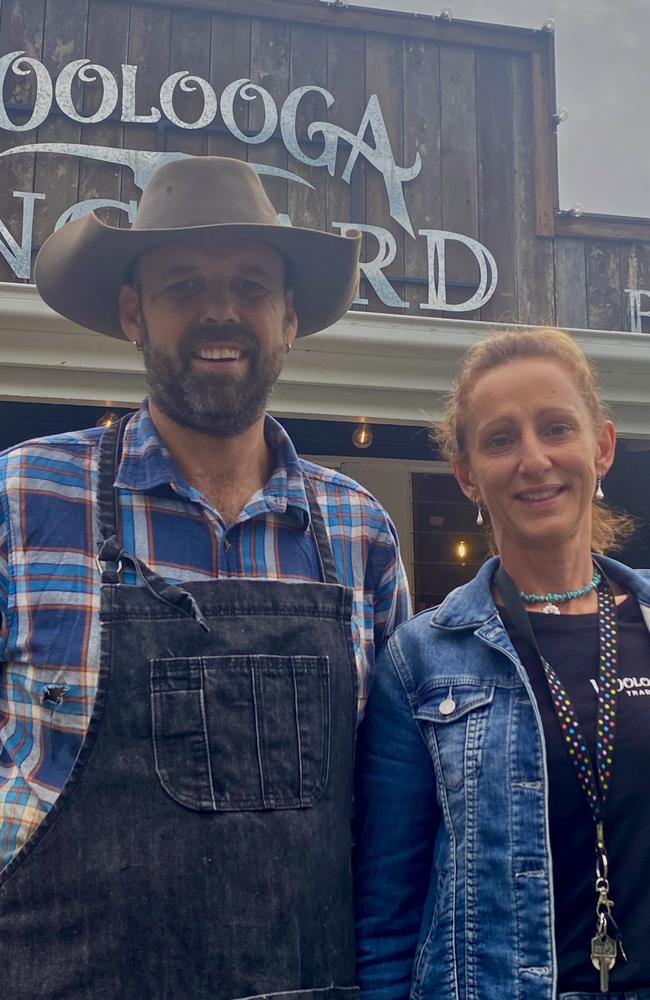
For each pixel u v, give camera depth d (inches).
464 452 67.2
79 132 139.0
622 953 52.6
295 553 67.7
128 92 141.1
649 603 61.9
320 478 72.8
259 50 147.5
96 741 56.2
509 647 61.0
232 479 67.8
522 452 61.7
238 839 56.8
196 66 144.7
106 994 53.1
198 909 55.1
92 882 54.2
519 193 152.9
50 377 132.0
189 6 145.3
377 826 64.7
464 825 58.7
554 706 57.9
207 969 54.5
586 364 66.0
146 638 58.9
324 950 58.7
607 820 54.8
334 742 62.9
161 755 56.9
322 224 144.6
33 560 60.1
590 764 55.9
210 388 64.5
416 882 63.4
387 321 136.2
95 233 66.4
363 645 69.0
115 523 62.4
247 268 67.0
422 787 63.7
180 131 142.6
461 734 60.9
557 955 54.0
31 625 58.8
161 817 55.9
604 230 154.0
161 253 66.8
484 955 55.8
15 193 134.4
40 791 55.9
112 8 143.1
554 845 55.9
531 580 63.7
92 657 58.2
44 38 140.0
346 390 140.4
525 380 62.6
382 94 150.9
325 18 150.0
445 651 64.9
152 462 64.5
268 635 62.0
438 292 146.3
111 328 80.2
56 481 62.9
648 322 153.6
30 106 137.2
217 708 58.9
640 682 57.9
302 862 58.5
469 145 152.6
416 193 149.3
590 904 54.4
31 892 53.6
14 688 58.8
